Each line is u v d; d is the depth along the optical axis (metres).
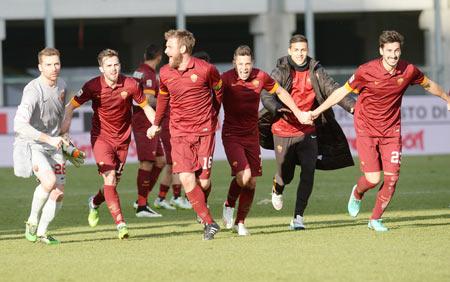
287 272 18.23
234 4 62.94
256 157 23.56
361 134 23.48
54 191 22.86
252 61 23.05
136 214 29.41
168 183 31.33
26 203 33.34
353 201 25.31
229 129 23.44
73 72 69.56
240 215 23.70
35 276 18.52
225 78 23.14
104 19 70.81
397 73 22.70
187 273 18.38
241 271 18.44
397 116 23.30
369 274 17.84
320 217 27.59
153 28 71.50
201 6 62.44
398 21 72.62
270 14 63.50
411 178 40.03
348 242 21.77
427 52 64.44
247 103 23.12
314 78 24.55
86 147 50.16
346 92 23.22
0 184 40.97
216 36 77.31
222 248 21.30
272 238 22.78
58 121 22.89
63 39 75.75
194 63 22.16
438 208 29.25
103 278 18.14
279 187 26.03
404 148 52.22
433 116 52.44
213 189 37.03
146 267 19.12
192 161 22.48
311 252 20.45
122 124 23.72
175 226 26.33
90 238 23.83
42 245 22.66
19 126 21.91
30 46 75.88
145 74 30.55
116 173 23.94
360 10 64.56
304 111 24.78
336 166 25.78
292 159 25.31
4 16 60.62
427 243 21.34
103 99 23.28
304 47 24.36
